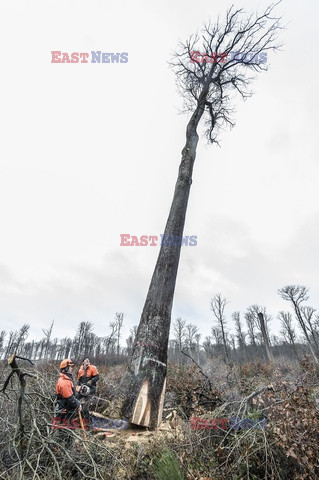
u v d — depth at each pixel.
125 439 3.28
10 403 3.18
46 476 2.45
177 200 6.37
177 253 5.66
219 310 34.56
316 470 2.12
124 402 4.01
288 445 2.26
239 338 45.84
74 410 3.29
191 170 7.02
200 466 2.50
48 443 2.59
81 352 39.56
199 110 8.44
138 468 2.69
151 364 4.24
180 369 8.55
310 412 2.33
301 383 3.20
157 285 5.16
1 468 2.56
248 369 11.34
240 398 4.14
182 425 3.33
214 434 2.97
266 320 43.66
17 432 2.58
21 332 36.03
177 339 40.09
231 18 9.68
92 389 4.66
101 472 2.58
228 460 2.50
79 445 2.92
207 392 5.04
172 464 2.35
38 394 3.01
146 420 3.66
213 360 10.84
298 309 32.25
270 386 3.29
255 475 2.30
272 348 42.88
